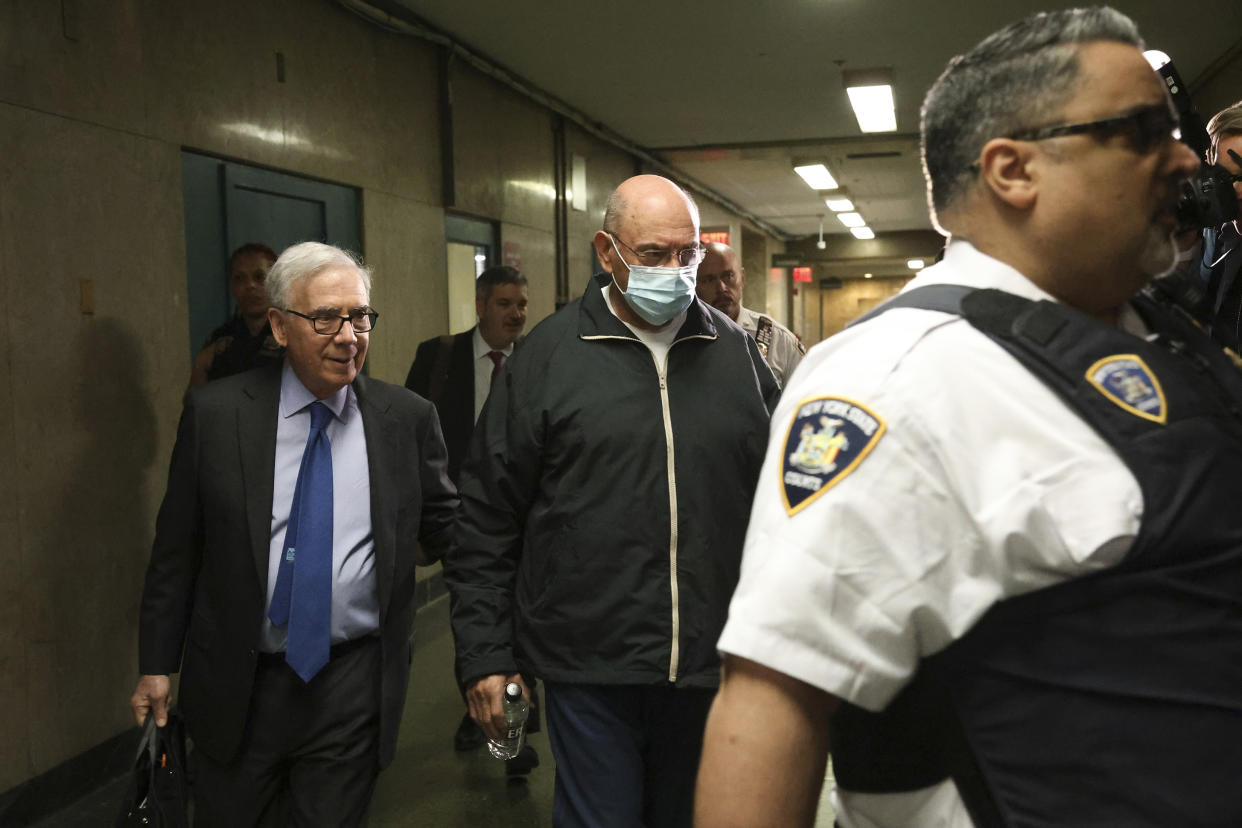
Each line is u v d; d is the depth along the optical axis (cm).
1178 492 77
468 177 675
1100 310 93
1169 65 137
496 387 221
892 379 83
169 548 218
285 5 476
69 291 345
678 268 206
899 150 1052
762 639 82
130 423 373
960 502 80
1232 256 217
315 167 501
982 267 90
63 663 339
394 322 580
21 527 323
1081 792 78
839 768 92
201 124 417
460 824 323
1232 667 77
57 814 331
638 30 635
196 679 212
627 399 207
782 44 672
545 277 820
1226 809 76
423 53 615
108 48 364
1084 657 78
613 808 200
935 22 629
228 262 441
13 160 322
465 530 218
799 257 1986
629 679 199
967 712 82
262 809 216
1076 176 86
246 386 221
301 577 209
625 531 202
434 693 450
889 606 81
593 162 934
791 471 85
